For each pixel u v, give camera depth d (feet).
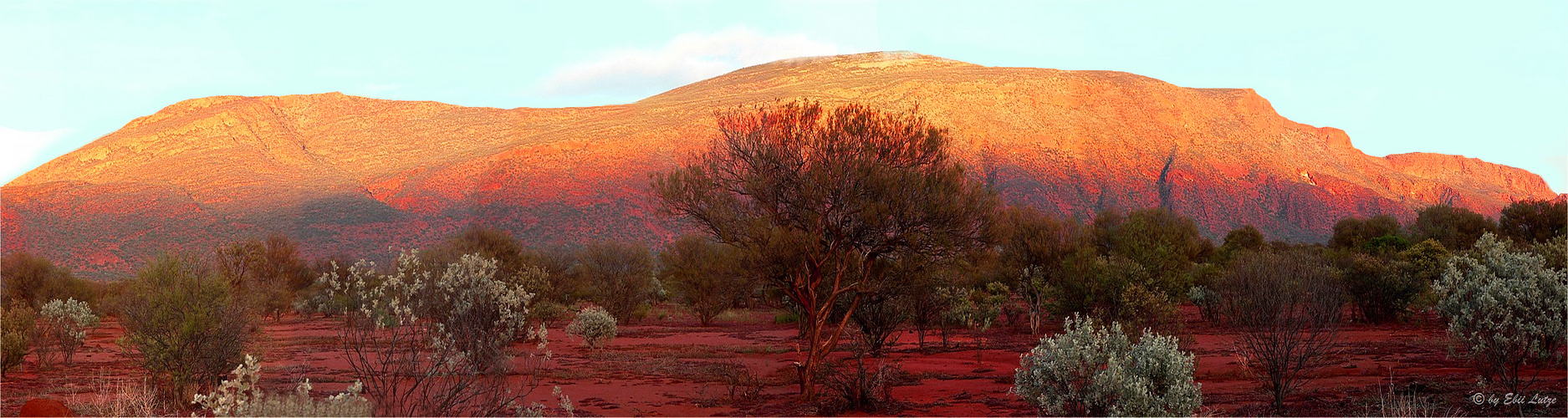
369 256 321.32
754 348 77.92
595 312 79.20
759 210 46.98
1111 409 30.09
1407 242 169.99
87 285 159.33
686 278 128.47
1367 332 75.36
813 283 45.98
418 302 27.99
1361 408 33.50
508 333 29.09
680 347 80.43
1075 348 31.65
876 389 42.24
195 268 46.55
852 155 46.37
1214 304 94.53
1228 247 201.98
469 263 28.99
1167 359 30.89
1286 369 36.45
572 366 61.00
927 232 45.93
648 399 44.78
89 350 78.28
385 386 27.07
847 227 46.47
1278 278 37.63
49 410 33.01
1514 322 33.17
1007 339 82.02
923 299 69.67
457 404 27.61
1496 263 35.83
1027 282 97.04
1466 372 43.06
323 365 58.44
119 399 37.83
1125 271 77.05
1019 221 100.22
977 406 39.86
